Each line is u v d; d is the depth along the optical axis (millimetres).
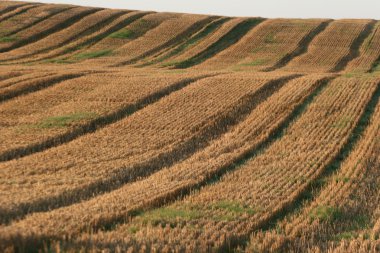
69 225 27016
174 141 51094
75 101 67750
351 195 35281
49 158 44531
